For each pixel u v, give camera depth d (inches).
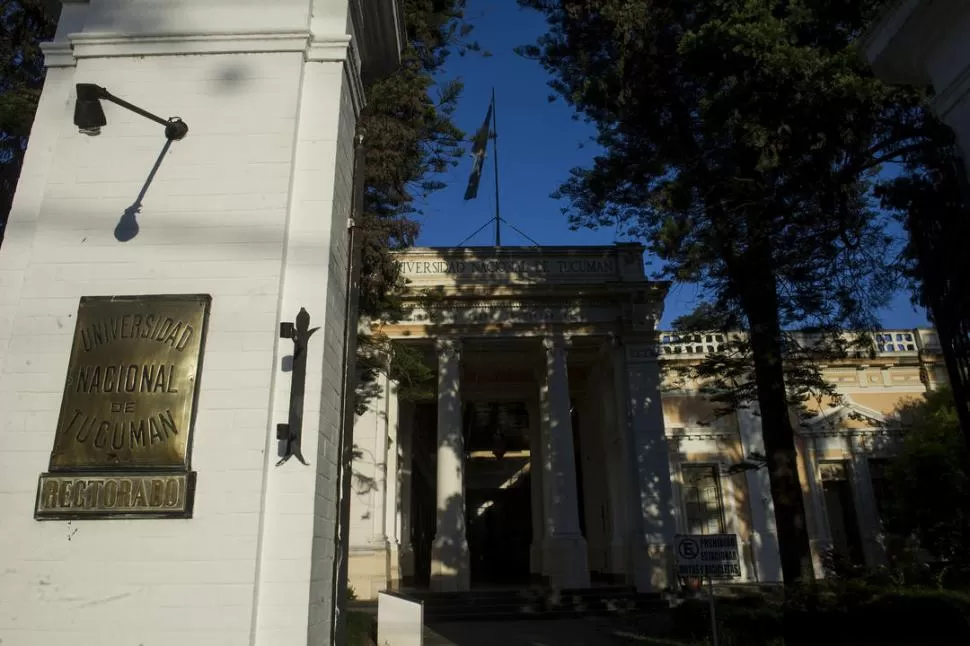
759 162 401.7
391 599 425.4
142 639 173.0
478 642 507.2
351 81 252.4
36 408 191.8
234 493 184.1
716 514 877.8
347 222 249.1
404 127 473.1
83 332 196.5
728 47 386.0
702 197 478.3
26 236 213.5
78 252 207.8
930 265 206.2
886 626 453.7
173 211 212.4
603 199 568.4
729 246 465.4
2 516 181.8
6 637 172.9
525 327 815.1
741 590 720.3
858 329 473.4
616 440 820.6
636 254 847.1
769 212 410.6
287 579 180.9
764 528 860.6
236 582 176.9
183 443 185.9
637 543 737.6
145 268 205.9
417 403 973.2
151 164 217.6
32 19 396.2
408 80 486.0
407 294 737.0
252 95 226.2
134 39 231.3
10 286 207.5
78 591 176.6
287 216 213.2
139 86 226.8
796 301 480.4
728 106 399.2
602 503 901.2
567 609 662.5
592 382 937.5
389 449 800.9
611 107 514.9
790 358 580.1
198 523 181.5
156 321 197.6
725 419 906.7
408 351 584.7
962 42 192.5
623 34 489.4
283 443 191.9
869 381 935.7
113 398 189.8
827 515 884.6
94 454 184.9
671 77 496.7
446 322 809.5
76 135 221.5
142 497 181.5
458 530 738.2
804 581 462.6
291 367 199.9
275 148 219.6
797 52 362.0
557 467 761.0
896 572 629.0
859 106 369.7
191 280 204.5
